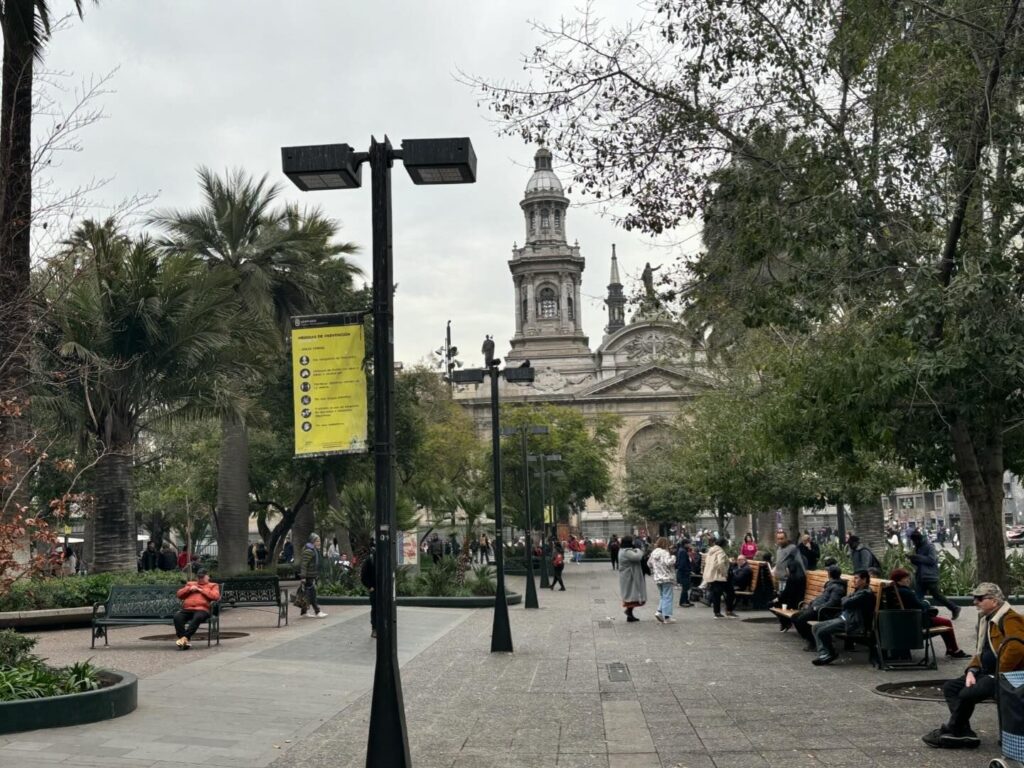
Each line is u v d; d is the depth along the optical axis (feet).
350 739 33.68
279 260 121.08
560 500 222.28
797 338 48.83
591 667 50.70
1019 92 38.73
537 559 162.81
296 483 148.56
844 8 40.16
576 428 231.09
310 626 72.28
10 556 41.19
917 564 64.75
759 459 78.69
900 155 39.81
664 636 64.95
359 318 30.09
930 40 38.96
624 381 347.15
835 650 49.49
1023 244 39.37
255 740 33.40
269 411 134.92
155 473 165.37
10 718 33.81
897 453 45.68
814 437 43.75
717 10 41.86
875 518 101.71
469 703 40.75
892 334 39.14
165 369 83.30
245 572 113.91
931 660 49.24
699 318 52.08
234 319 90.99
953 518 290.56
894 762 28.78
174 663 52.03
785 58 41.65
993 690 29.48
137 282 78.89
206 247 119.03
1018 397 37.65
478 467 215.10
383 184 28.53
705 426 101.76
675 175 44.04
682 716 36.88
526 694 42.70
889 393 37.14
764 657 52.90
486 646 60.70
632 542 76.95
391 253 28.19
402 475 159.33
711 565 78.89
